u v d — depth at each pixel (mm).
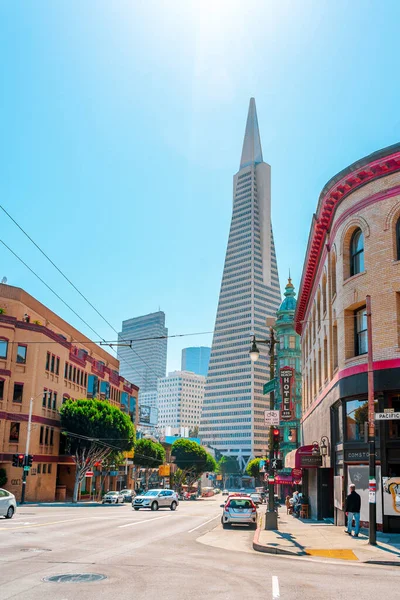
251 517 28422
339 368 25062
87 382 67250
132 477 87312
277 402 72500
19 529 21438
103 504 54312
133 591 9984
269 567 13664
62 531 21422
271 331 27656
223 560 14945
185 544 19250
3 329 49438
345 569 13523
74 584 10484
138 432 101312
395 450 21172
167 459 121500
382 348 22297
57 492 56688
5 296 51688
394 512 20562
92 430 54562
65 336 64312
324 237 30281
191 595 9758
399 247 22906
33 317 55594
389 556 15508
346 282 24641
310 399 40844
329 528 23906
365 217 24078
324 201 27234
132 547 17297
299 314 46781
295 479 35719
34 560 13562
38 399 51656
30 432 50062
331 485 29906
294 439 69938
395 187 23109
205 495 132500
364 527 22125
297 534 21484
